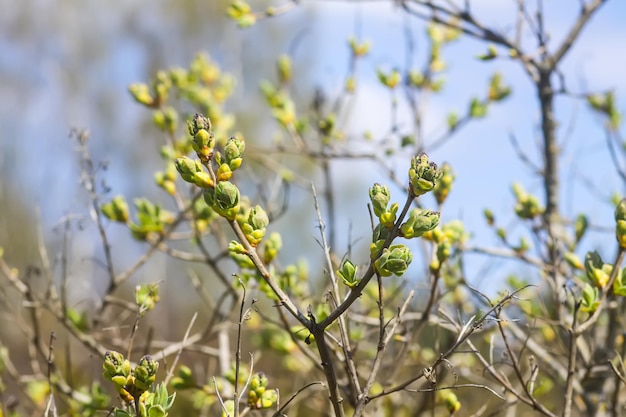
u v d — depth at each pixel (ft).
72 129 11.44
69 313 11.75
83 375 15.30
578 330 7.87
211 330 11.95
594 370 10.77
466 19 13.42
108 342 12.00
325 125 14.26
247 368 10.98
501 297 9.75
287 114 14.67
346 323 9.18
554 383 12.92
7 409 11.82
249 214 6.44
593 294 7.88
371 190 6.05
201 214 11.72
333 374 6.21
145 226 12.10
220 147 13.75
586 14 12.96
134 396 6.34
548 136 13.05
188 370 9.88
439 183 9.29
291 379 15.12
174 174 12.47
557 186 13.03
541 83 13.15
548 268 11.29
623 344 10.02
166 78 13.39
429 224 5.94
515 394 8.22
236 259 9.29
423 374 7.07
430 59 15.01
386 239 5.99
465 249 11.69
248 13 13.99
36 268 11.74
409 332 10.43
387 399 12.89
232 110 35.81
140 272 28.04
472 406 13.44
